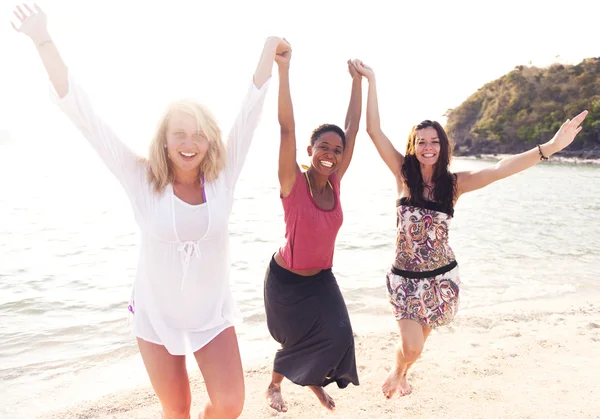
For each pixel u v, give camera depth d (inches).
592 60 3174.2
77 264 385.1
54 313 261.7
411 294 140.6
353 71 156.3
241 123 116.3
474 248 437.1
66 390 171.3
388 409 146.3
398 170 150.8
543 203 829.2
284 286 132.6
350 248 441.7
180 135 102.1
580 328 218.8
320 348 128.6
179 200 105.0
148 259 106.9
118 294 299.6
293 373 132.6
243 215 676.7
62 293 301.0
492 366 177.2
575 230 536.4
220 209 108.5
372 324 234.7
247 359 191.8
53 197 911.0
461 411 144.1
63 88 99.9
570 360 182.2
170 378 109.6
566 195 967.6
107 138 104.4
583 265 367.6
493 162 2947.8
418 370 174.4
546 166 2230.6
